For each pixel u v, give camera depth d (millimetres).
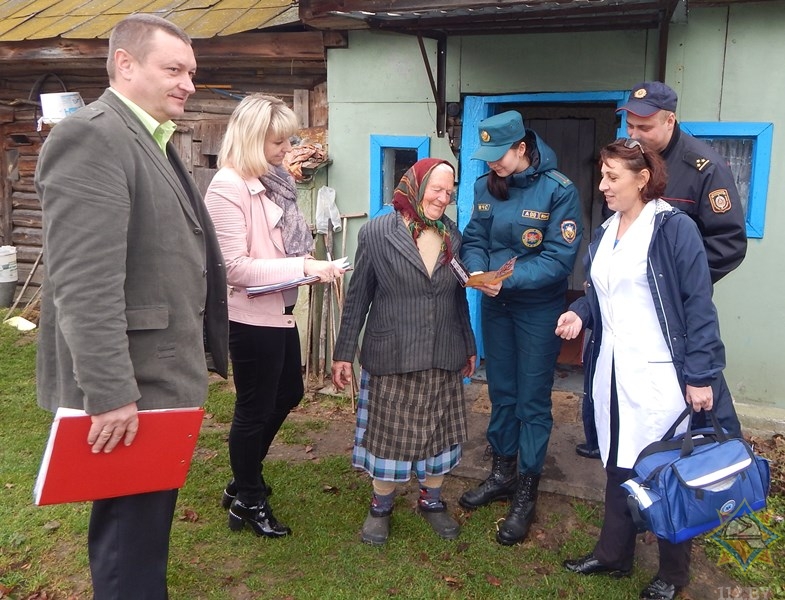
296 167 5016
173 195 2248
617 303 2680
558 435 4207
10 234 7664
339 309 5289
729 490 2404
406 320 3053
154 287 2197
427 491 3379
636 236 2623
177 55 2225
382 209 5141
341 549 3232
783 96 4090
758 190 4223
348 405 4996
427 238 3082
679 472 2404
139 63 2193
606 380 2766
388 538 3320
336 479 3914
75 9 6488
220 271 2553
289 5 5508
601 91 4395
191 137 6336
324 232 5129
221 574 3047
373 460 3184
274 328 3072
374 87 5008
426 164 3018
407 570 3086
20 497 3627
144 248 2168
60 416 1979
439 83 4719
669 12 3744
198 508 3568
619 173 2564
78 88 6910
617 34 4289
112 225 2021
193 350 2330
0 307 7441
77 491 2053
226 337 2641
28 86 7184
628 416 2682
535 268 3191
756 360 4395
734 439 2551
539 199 3234
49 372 2244
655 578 2891
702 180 3002
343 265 2957
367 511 3574
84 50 5938
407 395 3096
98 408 1986
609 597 2895
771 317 4324
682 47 4215
